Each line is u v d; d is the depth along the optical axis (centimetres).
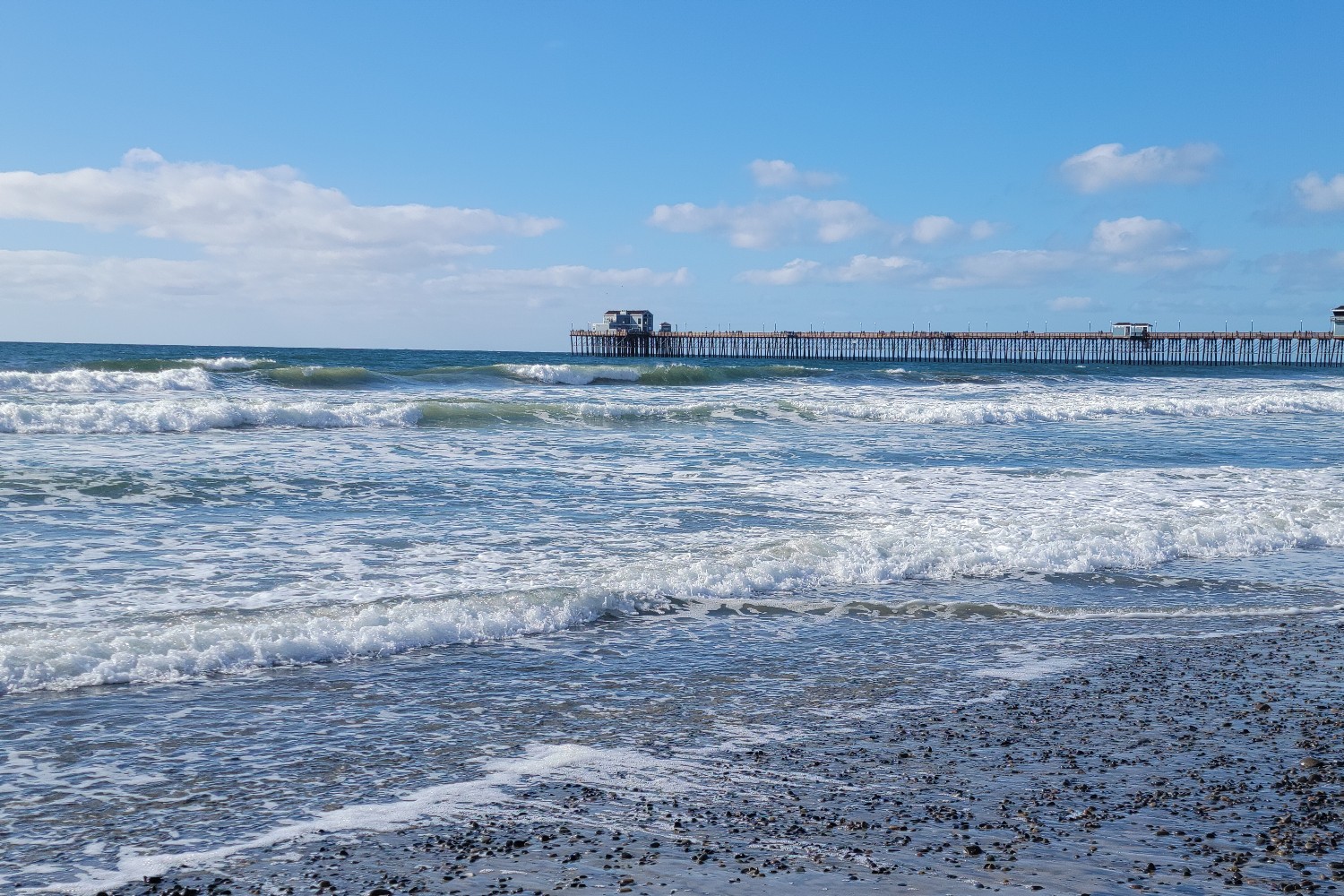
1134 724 667
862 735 643
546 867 452
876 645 862
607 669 776
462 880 440
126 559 1065
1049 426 2866
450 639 838
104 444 1894
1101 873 447
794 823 504
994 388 4281
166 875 444
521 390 3625
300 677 734
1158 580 1123
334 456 1859
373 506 1411
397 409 2469
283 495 1465
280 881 439
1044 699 722
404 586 984
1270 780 567
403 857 464
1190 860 461
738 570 1070
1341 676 786
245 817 506
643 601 970
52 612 855
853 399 3434
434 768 576
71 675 702
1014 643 874
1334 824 506
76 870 448
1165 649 862
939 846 477
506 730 641
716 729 650
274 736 620
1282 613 996
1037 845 477
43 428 2061
